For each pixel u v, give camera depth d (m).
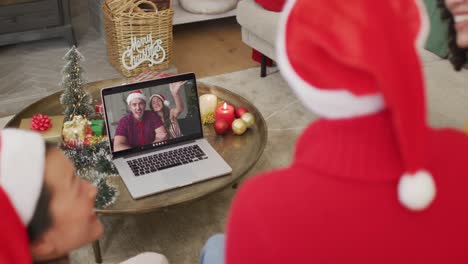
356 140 0.58
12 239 0.64
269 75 3.45
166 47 3.25
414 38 0.58
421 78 0.55
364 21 0.54
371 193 0.57
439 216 0.59
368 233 0.58
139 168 1.87
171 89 2.00
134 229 2.05
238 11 3.34
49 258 0.76
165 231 2.05
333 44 0.55
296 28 0.59
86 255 1.93
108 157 1.90
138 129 1.96
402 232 0.58
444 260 0.60
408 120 0.53
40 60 3.47
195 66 3.60
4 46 3.63
